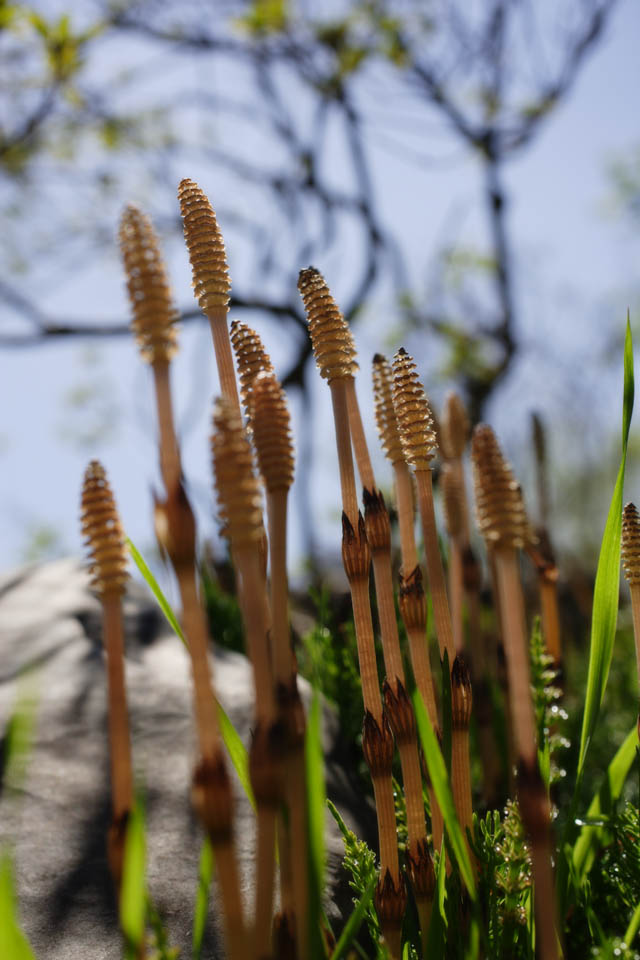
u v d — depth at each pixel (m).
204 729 0.39
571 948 0.51
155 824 0.63
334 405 0.48
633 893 0.52
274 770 0.39
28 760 0.71
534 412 0.68
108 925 0.56
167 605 0.45
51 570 1.15
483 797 0.66
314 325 0.48
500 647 0.62
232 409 0.39
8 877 0.39
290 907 0.42
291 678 0.42
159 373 0.40
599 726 0.87
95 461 0.40
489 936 0.48
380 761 0.48
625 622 1.13
